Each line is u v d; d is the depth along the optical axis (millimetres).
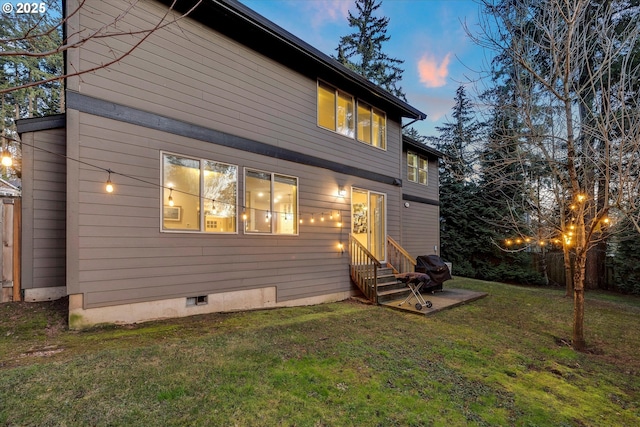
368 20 21812
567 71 4871
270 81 6828
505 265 14820
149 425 2367
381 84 21391
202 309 5609
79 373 3021
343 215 8375
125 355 3473
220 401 2738
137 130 4988
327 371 3500
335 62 7559
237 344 4031
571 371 4168
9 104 15859
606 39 4801
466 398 3205
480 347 4730
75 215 4422
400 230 10484
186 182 5516
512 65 6352
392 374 3580
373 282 7629
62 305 5340
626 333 5949
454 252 16406
